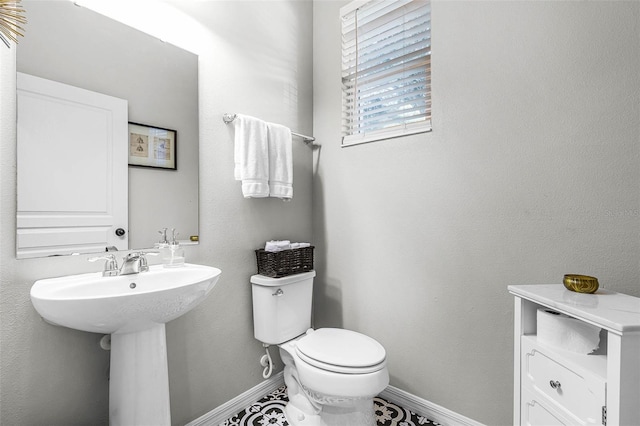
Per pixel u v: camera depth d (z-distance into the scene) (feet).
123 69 3.98
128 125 4.02
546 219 4.05
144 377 3.40
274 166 5.44
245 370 5.44
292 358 5.16
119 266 3.90
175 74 4.49
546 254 4.06
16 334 3.15
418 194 5.23
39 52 3.33
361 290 6.00
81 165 3.62
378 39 5.88
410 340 5.33
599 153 3.70
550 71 4.01
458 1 4.81
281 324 5.25
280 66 6.10
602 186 3.68
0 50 3.09
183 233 4.56
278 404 5.51
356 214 6.08
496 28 4.44
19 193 3.18
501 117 4.40
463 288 4.75
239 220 5.32
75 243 3.56
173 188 4.46
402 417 5.12
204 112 4.84
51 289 3.01
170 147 4.43
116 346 3.39
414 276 5.28
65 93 3.51
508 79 4.33
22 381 3.18
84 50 3.65
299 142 6.52
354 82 6.26
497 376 4.44
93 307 2.72
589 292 3.15
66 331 3.46
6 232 3.11
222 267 5.07
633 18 3.49
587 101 3.76
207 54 4.89
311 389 4.19
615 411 2.25
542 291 3.28
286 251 5.42
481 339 4.58
